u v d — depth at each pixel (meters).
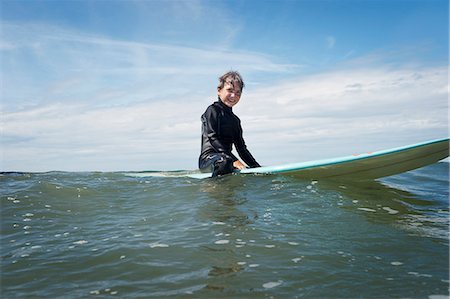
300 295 1.58
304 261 1.94
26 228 2.72
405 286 1.66
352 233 2.41
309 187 3.71
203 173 4.86
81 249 2.22
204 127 4.80
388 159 4.11
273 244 2.19
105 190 3.92
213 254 2.05
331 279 1.73
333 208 3.01
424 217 2.88
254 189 3.63
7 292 1.70
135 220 2.83
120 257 2.06
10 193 3.78
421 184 4.82
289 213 2.85
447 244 2.21
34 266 1.99
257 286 1.67
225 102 4.81
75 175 5.23
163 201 3.38
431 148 4.23
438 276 1.76
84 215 3.04
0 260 2.10
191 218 2.77
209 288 1.66
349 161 4.02
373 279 1.73
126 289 1.68
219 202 3.20
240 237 2.31
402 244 2.21
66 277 1.84
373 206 3.15
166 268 1.89
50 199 3.55
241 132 5.04
